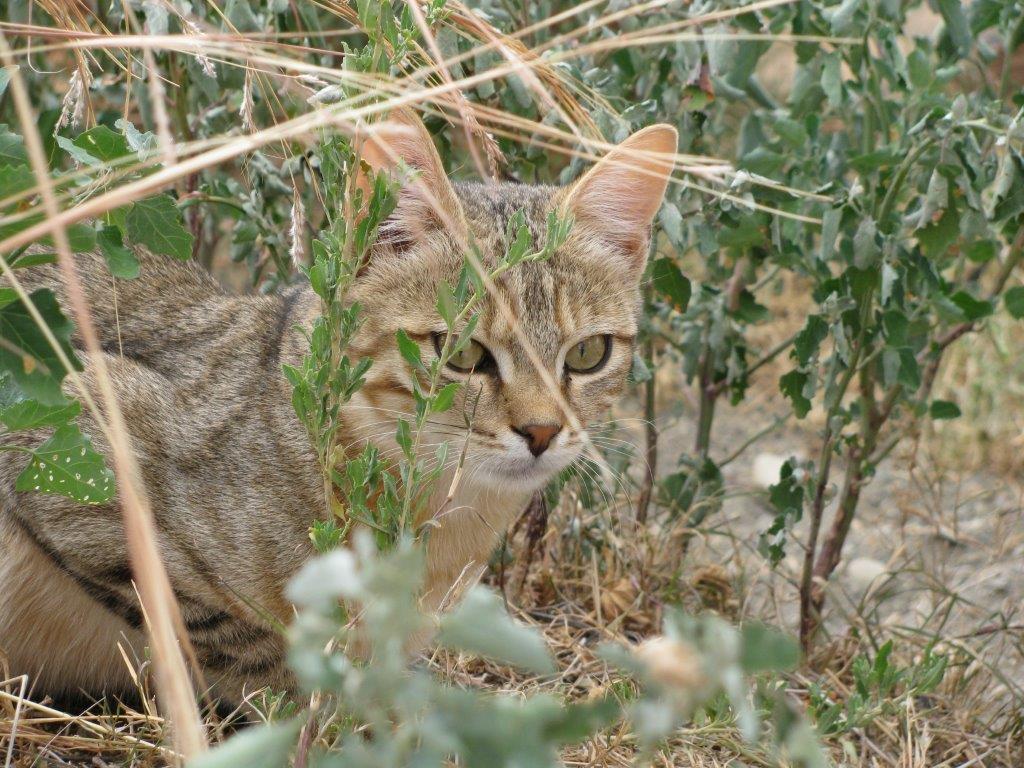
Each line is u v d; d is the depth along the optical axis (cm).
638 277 378
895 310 415
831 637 464
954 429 658
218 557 337
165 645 204
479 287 275
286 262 473
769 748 312
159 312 388
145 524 207
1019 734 402
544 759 177
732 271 503
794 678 425
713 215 426
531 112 431
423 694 178
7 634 363
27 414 273
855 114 510
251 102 314
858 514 605
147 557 205
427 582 366
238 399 349
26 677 310
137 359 369
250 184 440
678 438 666
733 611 479
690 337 488
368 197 305
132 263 276
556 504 437
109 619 366
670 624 173
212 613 344
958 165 394
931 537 576
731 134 638
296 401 278
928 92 427
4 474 340
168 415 349
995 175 424
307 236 483
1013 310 452
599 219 368
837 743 380
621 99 429
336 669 184
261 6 447
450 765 275
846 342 421
